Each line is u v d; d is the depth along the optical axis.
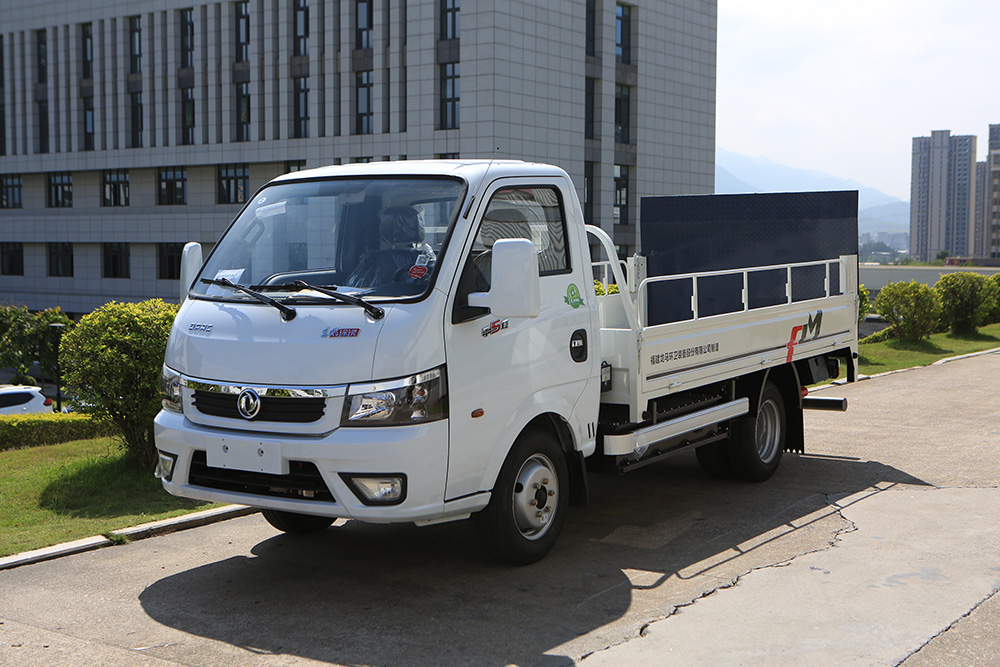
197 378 5.46
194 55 49.31
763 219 9.88
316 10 45.16
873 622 4.98
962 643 4.70
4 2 56.03
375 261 5.54
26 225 56.69
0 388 20.56
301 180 6.23
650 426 6.85
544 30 42.44
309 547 6.52
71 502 7.89
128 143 52.41
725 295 9.97
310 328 5.24
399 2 42.88
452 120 41.94
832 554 6.21
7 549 6.43
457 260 5.42
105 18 52.31
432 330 5.18
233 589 5.63
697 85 53.38
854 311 9.81
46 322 28.31
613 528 6.94
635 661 4.51
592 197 46.84
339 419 5.04
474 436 5.39
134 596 5.53
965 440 10.60
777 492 8.09
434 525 7.07
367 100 44.47
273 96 46.84
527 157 42.03
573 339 6.17
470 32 40.66
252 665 4.52
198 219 50.09
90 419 9.09
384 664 4.50
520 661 4.52
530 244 5.18
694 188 53.59
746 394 8.30
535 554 5.99
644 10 48.97
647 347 6.64
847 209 9.71
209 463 5.36
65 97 54.34
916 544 6.43
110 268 54.56
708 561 6.09
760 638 4.78
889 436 10.95
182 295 6.07
